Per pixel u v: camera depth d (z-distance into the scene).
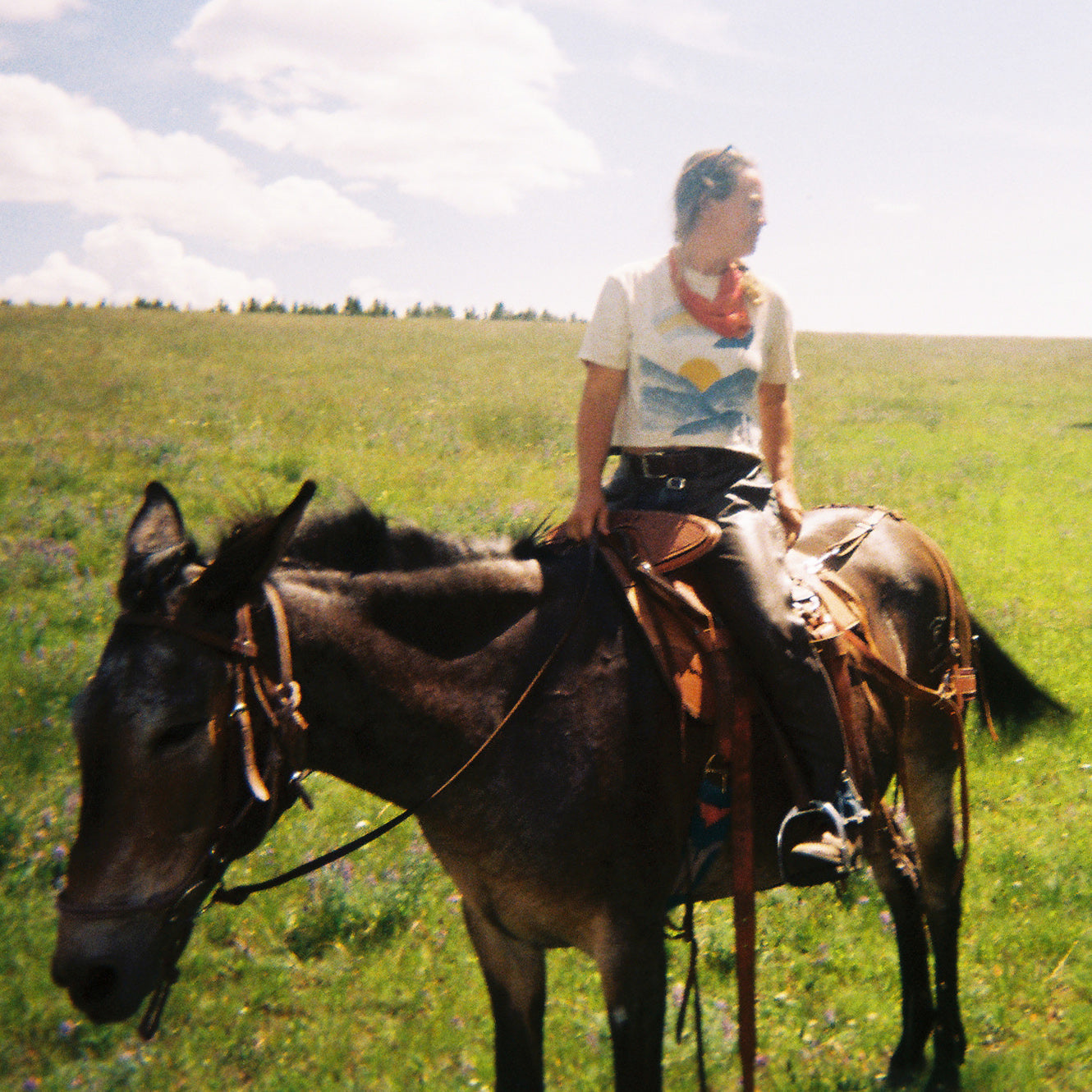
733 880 2.82
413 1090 3.61
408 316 64.56
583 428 2.98
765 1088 3.73
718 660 2.83
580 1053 3.80
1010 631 8.57
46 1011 3.81
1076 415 23.70
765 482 3.08
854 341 52.78
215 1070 3.67
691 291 2.91
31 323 33.72
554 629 2.73
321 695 2.44
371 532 2.62
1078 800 5.84
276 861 4.89
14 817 4.80
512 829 2.61
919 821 4.01
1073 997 4.24
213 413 16.77
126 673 2.09
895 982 4.34
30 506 10.14
